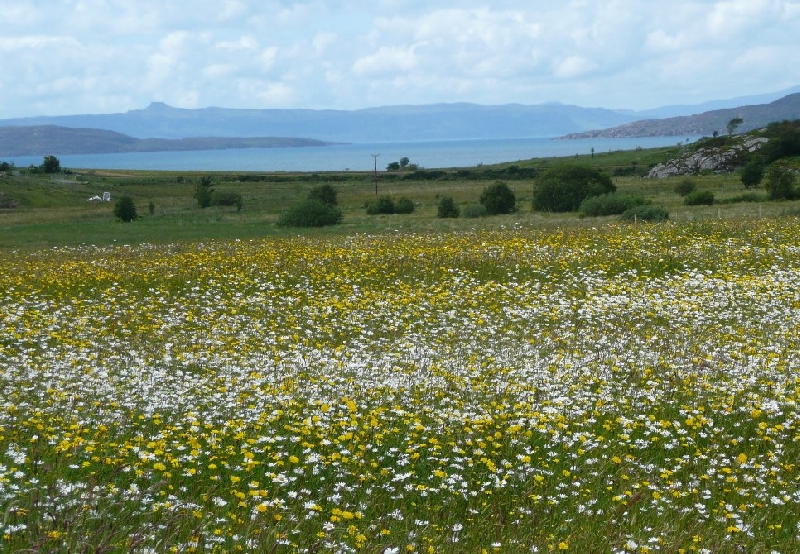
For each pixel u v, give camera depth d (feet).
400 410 35.96
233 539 21.93
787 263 91.25
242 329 62.44
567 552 23.38
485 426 34.99
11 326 61.11
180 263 97.50
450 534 24.48
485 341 57.88
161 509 23.88
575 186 268.41
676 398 41.32
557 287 81.25
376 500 27.32
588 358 49.47
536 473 30.14
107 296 76.95
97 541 20.27
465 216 254.68
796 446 35.06
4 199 386.73
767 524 26.73
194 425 32.45
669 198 301.02
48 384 39.81
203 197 348.59
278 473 28.94
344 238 134.41
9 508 20.76
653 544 23.93
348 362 48.37
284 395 38.42
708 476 30.12
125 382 42.11
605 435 35.42
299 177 652.07
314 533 23.62
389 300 73.87
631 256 96.78
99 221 254.06
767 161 496.23
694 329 60.54
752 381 42.86
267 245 120.26
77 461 27.99
